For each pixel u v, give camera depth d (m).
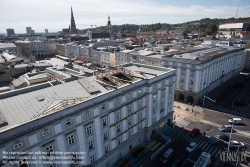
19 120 27.05
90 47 148.50
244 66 129.62
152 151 46.31
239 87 92.56
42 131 27.06
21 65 81.94
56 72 49.97
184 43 143.00
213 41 137.50
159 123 52.72
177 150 47.84
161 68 55.59
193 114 66.75
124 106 40.44
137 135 46.66
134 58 106.50
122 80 42.44
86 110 32.38
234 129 56.34
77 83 39.91
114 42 175.12
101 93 36.44
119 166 39.94
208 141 50.81
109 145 39.16
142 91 44.81
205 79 77.50
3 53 113.69
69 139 31.05
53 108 29.30
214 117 64.31
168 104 55.38
